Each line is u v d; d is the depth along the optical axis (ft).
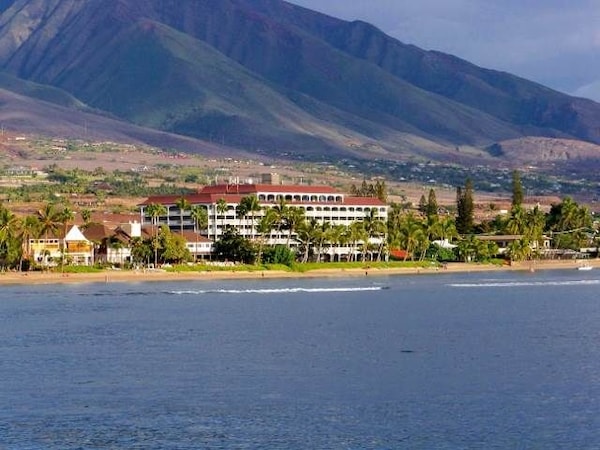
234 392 585.22
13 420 523.29
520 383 606.14
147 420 522.06
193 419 523.70
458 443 481.05
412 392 582.76
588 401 556.92
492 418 522.06
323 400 563.48
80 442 485.97
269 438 490.08
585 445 476.95
